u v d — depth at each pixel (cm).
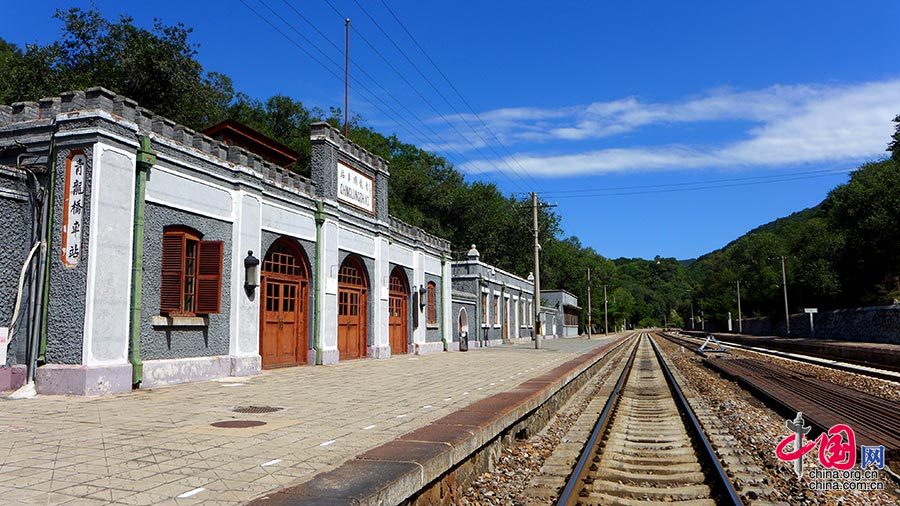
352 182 2128
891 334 4281
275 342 1703
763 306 8575
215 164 1429
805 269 6200
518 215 6581
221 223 1448
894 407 1283
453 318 3297
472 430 761
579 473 754
